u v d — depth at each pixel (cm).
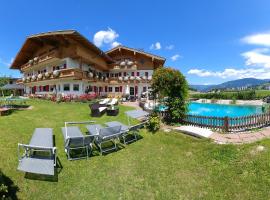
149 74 4003
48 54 3011
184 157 874
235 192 645
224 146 918
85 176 725
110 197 629
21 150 870
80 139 807
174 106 1386
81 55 2822
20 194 611
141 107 2111
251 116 1251
